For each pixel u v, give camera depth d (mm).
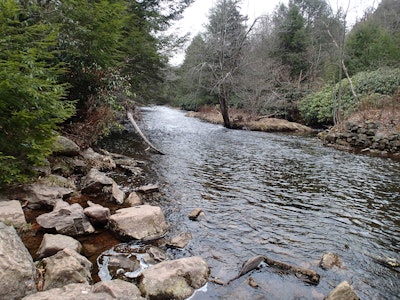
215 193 5855
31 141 4207
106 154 8180
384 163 9141
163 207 4953
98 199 4988
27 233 3469
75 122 8023
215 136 14688
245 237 4027
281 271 3227
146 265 3180
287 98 22094
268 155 10148
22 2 6078
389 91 13805
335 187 6523
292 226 4457
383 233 4316
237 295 2799
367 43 19922
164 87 15219
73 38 6980
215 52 17766
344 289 2762
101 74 7754
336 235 4207
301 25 26141
